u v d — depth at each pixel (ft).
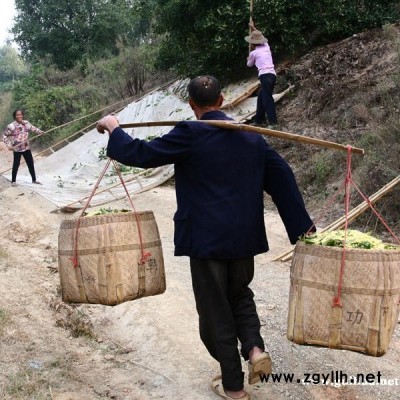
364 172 26.48
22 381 13.04
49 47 95.66
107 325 16.53
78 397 12.55
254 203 11.04
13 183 39.19
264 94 34.68
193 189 10.99
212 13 41.52
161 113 45.93
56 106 68.08
